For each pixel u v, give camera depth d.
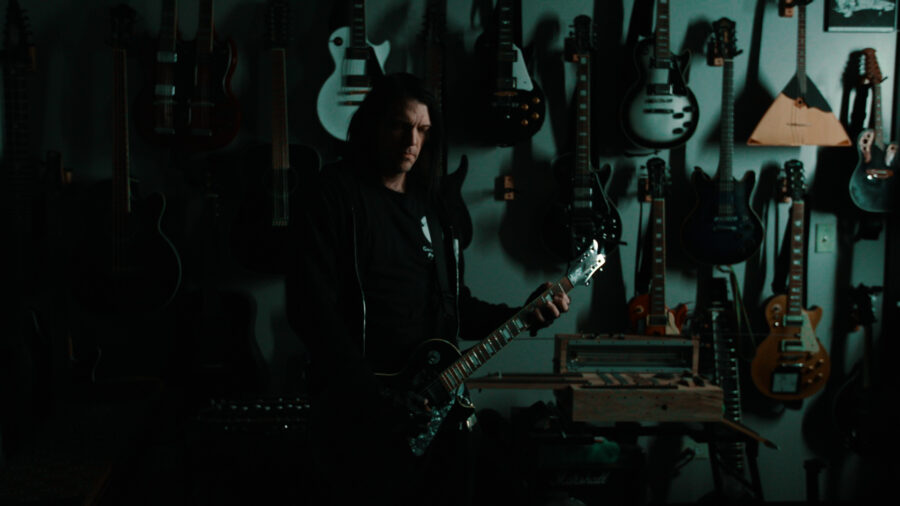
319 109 2.64
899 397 2.85
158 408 2.51
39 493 1.81
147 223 2.60
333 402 1.56
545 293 1.90
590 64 2.75
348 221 1.60
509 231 2.92
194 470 2.24
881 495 3.03
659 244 2.76
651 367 2.63
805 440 3.02
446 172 2.75
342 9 2.72
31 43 2.60
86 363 2.60
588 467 2.54
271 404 2.40
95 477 1.92
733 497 2.84
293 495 2.26
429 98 1.71
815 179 2.98
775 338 2.86
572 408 2.39
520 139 2.75
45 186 2.61
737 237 2.79
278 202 2.62
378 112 1.66
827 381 3.02
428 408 1.63
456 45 2.85
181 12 2.74
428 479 1.67
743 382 2.98
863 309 2.91
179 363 2.67
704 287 2.96
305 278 1.53
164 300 2.61
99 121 2.73
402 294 1.66
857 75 2.94
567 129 2.90
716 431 2.60
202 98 2.60
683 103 2.74
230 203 2.70
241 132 2.79
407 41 2.84
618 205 2.93
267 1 2.76
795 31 2.92
